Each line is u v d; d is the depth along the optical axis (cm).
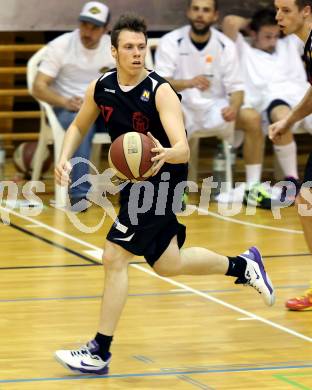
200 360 892
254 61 1852
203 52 1777
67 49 1727
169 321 1028
